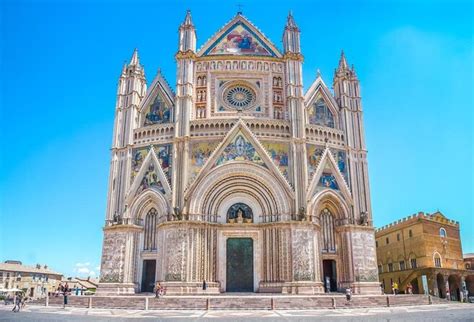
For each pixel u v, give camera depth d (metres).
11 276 104.44
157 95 59.53
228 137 54.78
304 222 51.16
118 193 55.22
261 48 61.78
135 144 57.22
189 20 61.28
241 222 53.16
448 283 74.12
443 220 77.69
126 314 34.44
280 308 40.19
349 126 60.00
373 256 54.66
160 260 51.94
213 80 59.44
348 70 63.47
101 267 51.75
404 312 36.34
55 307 43.59
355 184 57.44
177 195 52.56
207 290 49.16
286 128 56.47
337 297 42.22
